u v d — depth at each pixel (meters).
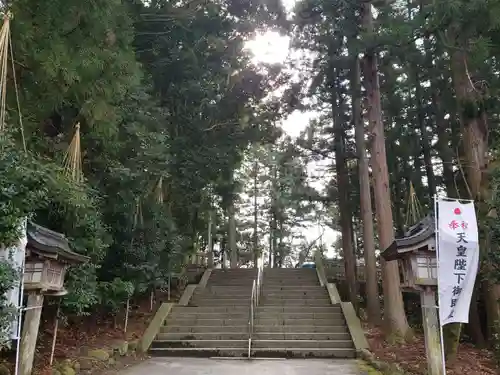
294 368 8.69
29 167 5.38
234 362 9.41
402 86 15.34
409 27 8.91
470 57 8.46
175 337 11.04
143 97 10.51
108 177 9.38
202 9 12.86
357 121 14.89
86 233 7.80
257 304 12.91
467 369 7.73
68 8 6.61
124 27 8.45
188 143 14.48
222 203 18.19
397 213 16.45
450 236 6.33
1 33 5.28
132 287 9.87
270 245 32.34
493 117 12.42
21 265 5.22
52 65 6.29
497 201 7.02
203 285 15.38
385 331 11.05
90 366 7.86
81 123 8.29
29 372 6.01
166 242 12.50
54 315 8.46
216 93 14.65
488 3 7.63
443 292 6.28
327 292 14.29
